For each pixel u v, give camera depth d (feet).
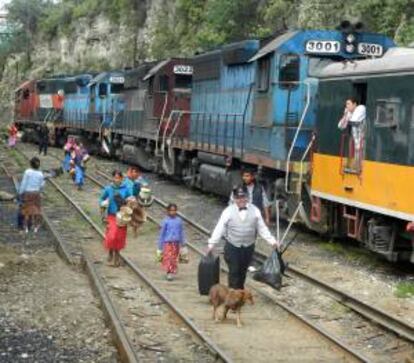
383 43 60.44
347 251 54.03
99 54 258.16
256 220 37.73
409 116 43.83
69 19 289.33
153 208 75.87
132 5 236.63
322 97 55.21
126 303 38.24
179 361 29.43
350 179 50.62
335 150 52.85
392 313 37.09
